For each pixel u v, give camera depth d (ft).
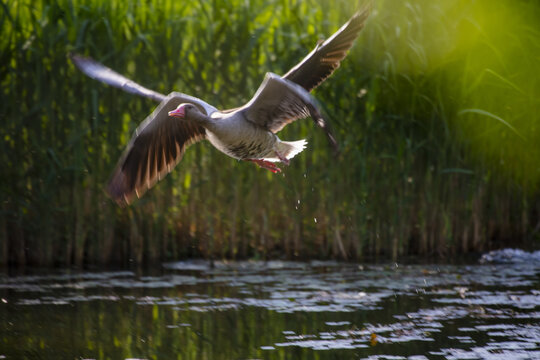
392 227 46.93
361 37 45.29
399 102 46.44
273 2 45.42
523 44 48.42
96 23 43.04
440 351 26.53
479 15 47.70
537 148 49.29
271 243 47.16
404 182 46.44
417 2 46.78
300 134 45.60
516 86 47.14
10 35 42.70
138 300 34.81
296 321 30.86
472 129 48.11
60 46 42.96
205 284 38.52
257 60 45.34
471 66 47.52
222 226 46.55
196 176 45.68
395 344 27.45
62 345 27.50
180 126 24.27
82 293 36.24
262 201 46.14
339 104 45.52
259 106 23.73
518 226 50.57
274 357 26.03
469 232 49.08
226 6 45.06
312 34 45.98
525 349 26.66
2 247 43.42
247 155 25.25
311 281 39.19
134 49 44.11
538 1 48.49
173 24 44.09
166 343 27.81
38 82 42.65
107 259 44.37
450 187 47.39
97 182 43.78
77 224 43.62
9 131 42.88
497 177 49.42
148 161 23.66
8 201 43.47
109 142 43.42
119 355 26.37
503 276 40.45
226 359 25.77
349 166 46.32
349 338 28.30
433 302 34.14
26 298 35.09
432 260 46.01
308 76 24.27
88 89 43.09
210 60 44.83
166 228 45.37
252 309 32.96
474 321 30.63
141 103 43.86
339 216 46.70
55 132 43.32
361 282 38.81
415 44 45.44
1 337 28.53
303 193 46.32
